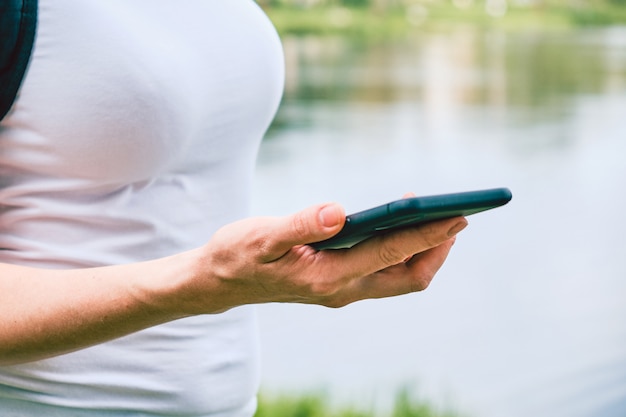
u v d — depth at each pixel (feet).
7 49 3.85
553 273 27.20
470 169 39.73
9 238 4.24
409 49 75.25
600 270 27.50
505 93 58.13
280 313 23.13
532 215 33.99
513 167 40.42
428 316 23.50
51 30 3.93
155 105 4.09
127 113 4.04
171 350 4.45
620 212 34.22
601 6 86.02
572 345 21.36
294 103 52.60
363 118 49.32
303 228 3.32
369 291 3.84
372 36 75.36
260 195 33.58
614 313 23.45
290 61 66.69
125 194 4.24
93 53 3.97
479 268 27.76
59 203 4.18
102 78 3.98
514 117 51.37
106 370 4.32
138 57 4.04
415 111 51.93
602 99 56.18
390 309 23.93
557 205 35.17
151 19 4.18
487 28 84.07
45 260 4.21
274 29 4.97
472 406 17.61
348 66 65.51
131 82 4.01
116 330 3.88
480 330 22.40
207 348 4.58
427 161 40.47
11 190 4.17
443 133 46.62
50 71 3.96
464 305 24.36
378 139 44.29
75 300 3.84
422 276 3.87
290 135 44.37
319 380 17.99
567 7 85.66
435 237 3.38
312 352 20.16
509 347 21.09
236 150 4.67
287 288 3.56
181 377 4.48
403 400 17.20
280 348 20.44
